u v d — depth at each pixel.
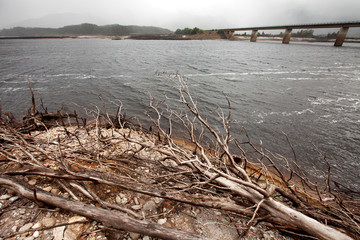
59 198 3.00
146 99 15.08
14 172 3.37
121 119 8.50
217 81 21.77
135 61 37.12
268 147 8.57
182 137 8.99
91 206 2.88
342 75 25.88
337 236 2.45
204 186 3.77
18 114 11.64
